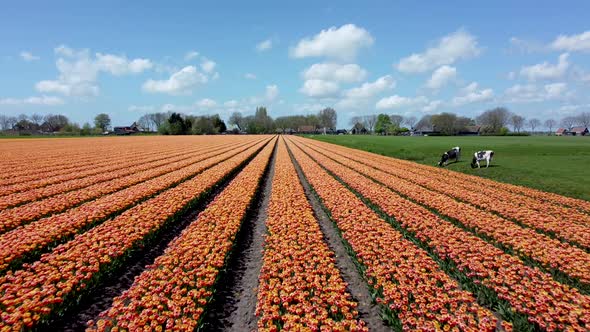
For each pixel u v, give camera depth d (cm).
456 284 756
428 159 3759
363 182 2045
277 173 2483
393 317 662
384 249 934
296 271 796
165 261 834
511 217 1344
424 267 839
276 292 706
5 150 4781
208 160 3284
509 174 2552
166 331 578
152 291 699
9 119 15725
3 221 1148
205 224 1151
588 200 1761
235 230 1076
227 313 719
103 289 801
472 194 1758
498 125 13762
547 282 762
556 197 1764
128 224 1077
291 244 965
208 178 2062
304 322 620
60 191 1758
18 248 873
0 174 2364
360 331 605
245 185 1869
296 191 1773
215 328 667
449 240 1005
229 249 962
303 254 904
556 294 700
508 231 1110
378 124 16662
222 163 2931
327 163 3183
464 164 3170
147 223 1081
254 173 2373
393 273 815
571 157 3600
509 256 909
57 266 803
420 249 959
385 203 1486
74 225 1085
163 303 669
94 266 780
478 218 1264
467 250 947
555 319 633
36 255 915
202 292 704
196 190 1667
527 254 939
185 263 845
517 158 3541
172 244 1027
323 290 725
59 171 2567
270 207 1423
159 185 1820
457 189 1905
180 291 699
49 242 968
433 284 756
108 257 837
